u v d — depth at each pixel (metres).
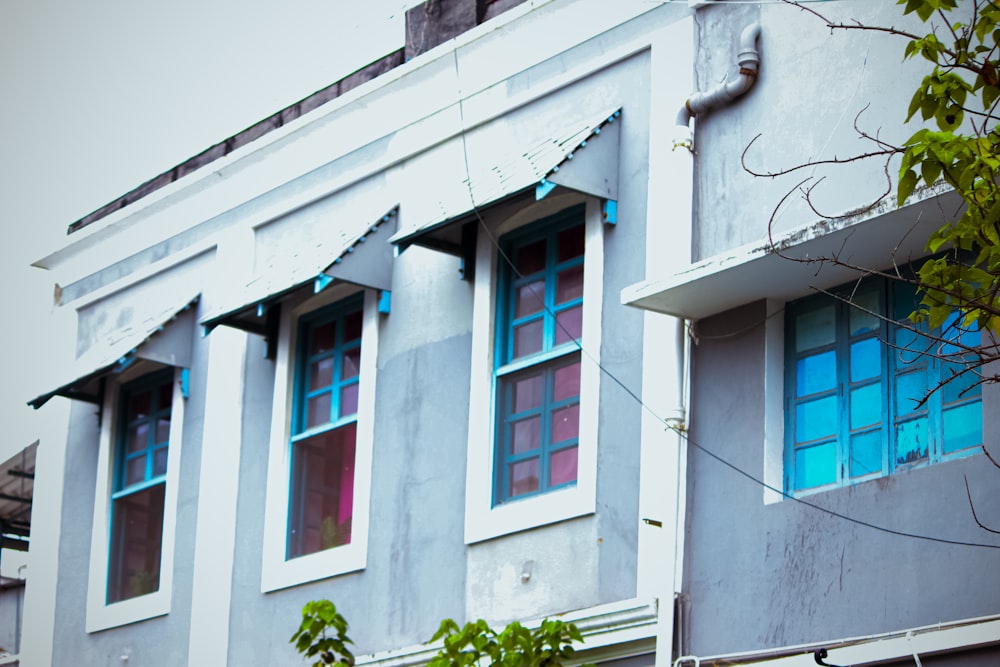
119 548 16.39
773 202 11.27
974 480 9.82
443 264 13.86
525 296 13.20
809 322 11.23
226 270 15.97
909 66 10.68
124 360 15.71
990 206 7.79
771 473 11.01
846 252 10.50
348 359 14.63
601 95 12.82
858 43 11.02
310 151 15.31
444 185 13.95
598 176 12.38
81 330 17.59
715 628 10.98
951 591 9.77
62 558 16.78
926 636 9.73
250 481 15.05
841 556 10.38
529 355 13.02
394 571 13.45
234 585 14.85
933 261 8.11
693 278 11.02
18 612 21.41
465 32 14.05
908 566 10.01
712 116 11.88
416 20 14.99
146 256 17.06
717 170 11.73
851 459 10.73
